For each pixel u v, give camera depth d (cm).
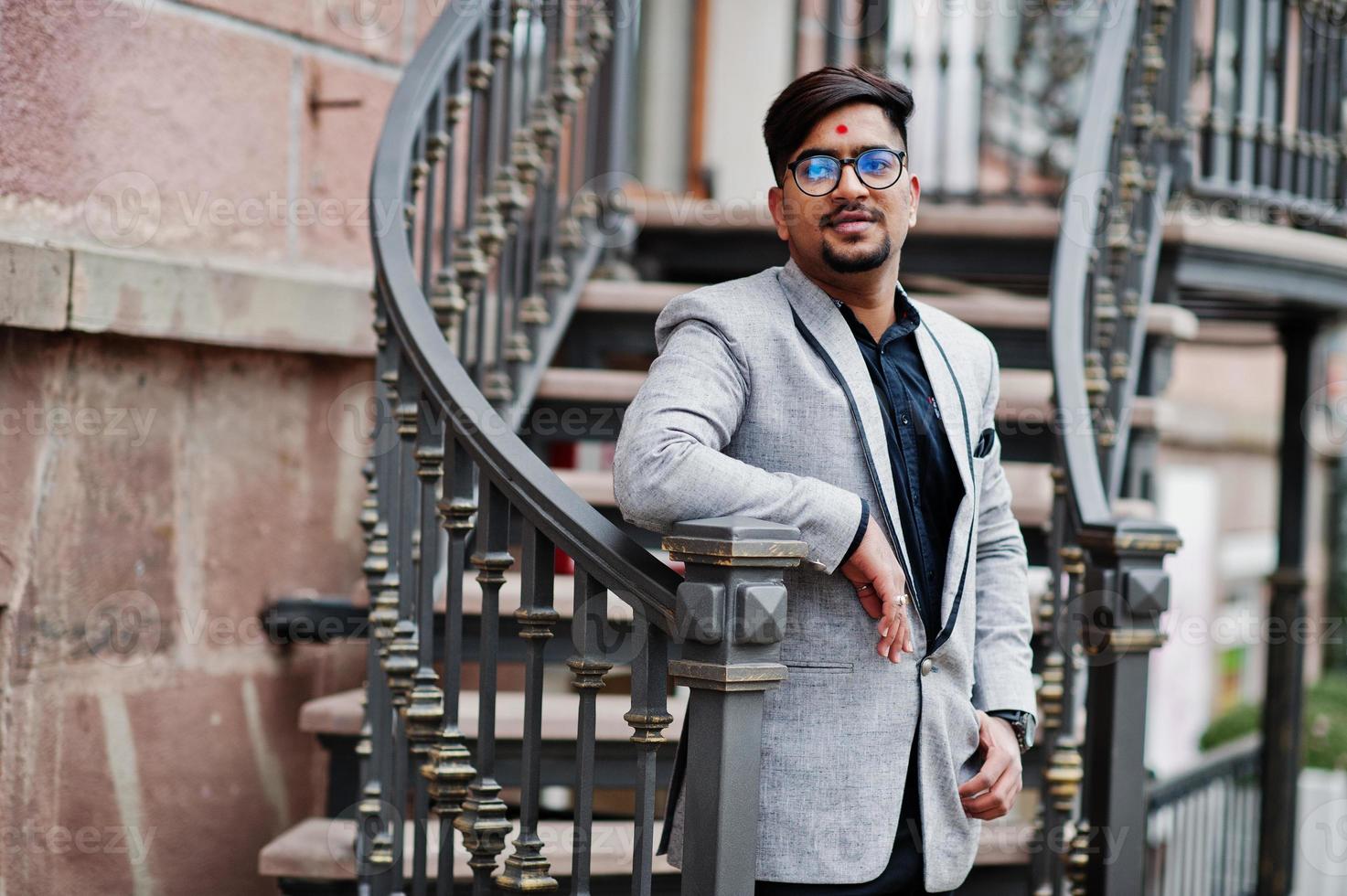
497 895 259
